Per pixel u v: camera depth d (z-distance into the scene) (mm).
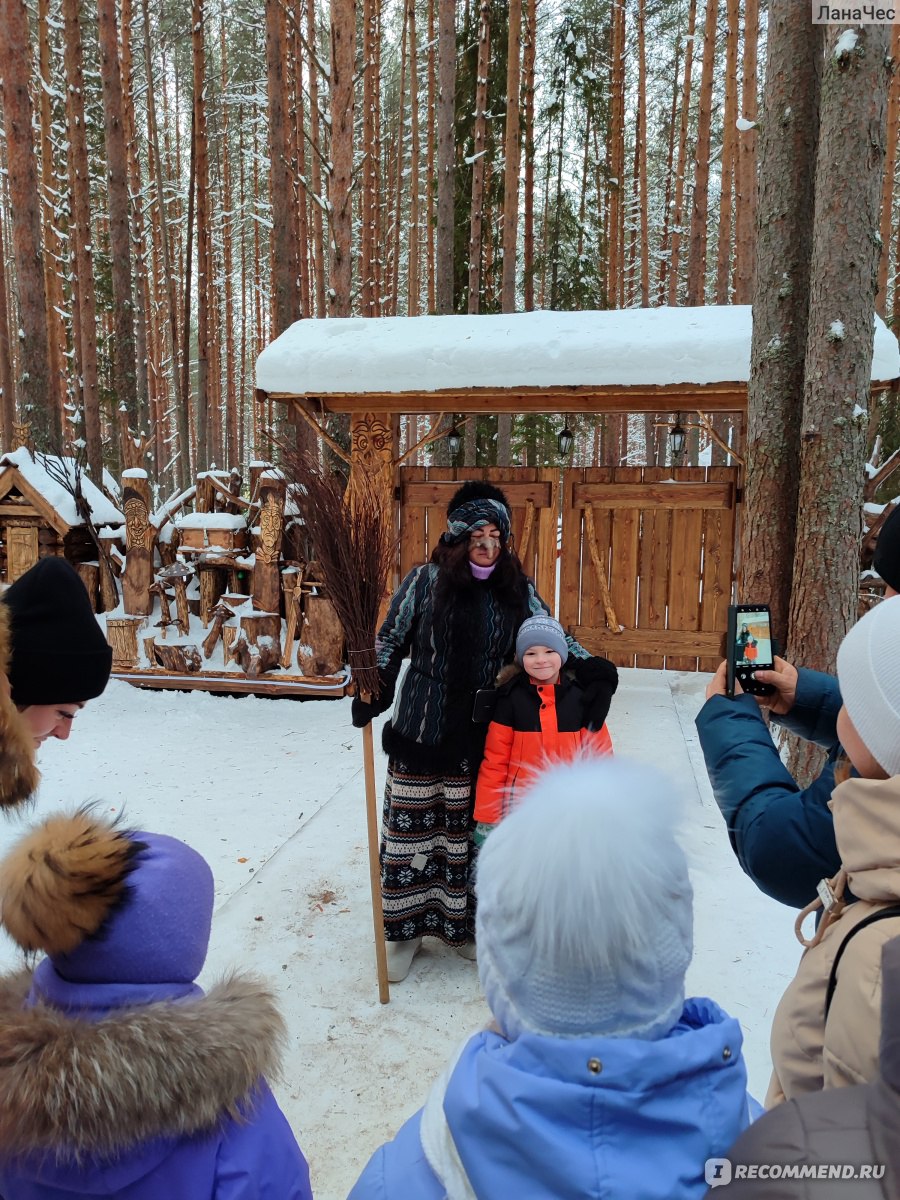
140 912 1015
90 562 6633
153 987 1036
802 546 3717
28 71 8367
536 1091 804
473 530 2549
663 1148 797
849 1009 889
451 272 12258
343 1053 2320
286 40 14766
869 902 969
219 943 2873
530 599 2600
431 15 16312
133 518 6191
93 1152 932
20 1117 922
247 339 33438
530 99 15195
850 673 1040
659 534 6273
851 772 1172
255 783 4387
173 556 6469
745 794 1362
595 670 2480
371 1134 2029
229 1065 991
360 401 6008
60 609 1561
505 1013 885
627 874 809
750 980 2602
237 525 6262
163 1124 942
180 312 26578
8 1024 972
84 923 975
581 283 17438
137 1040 943
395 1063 2281
